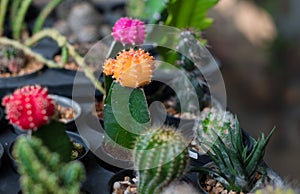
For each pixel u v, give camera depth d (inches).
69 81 29.5
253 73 69.2
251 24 78.3
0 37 33.2
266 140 19.9
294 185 19.6
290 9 69.3
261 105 64.6
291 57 69.0
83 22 35.8
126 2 41.5
